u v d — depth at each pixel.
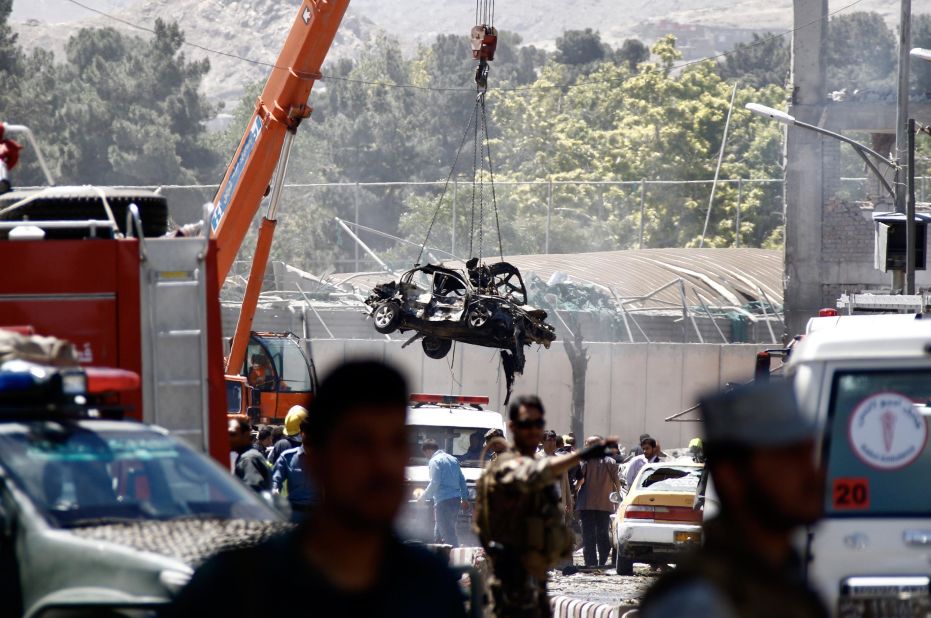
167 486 27.80
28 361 31.72
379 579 14.62
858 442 28.23
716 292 198.75
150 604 22.66
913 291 92.38
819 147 150.25
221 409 41.16
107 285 40.50
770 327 173.12
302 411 60.97
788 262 151.25
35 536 25.06
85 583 23.84
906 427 28.23
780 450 13.51
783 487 13.53
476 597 21.91
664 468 78.38
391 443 14.29
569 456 28.16
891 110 149.50
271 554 14.45
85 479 26.95
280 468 53.09
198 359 40.91
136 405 40.25
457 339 87.81
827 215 151.00
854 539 27.81
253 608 14.20
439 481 69.44
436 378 162.88
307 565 14.35
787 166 150.75
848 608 27.64
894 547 27.78
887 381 28.36
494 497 28.75
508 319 86.19
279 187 88.12
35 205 47.09
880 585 27.64
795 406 13.82
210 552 23.56
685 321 166.50
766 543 13.67
